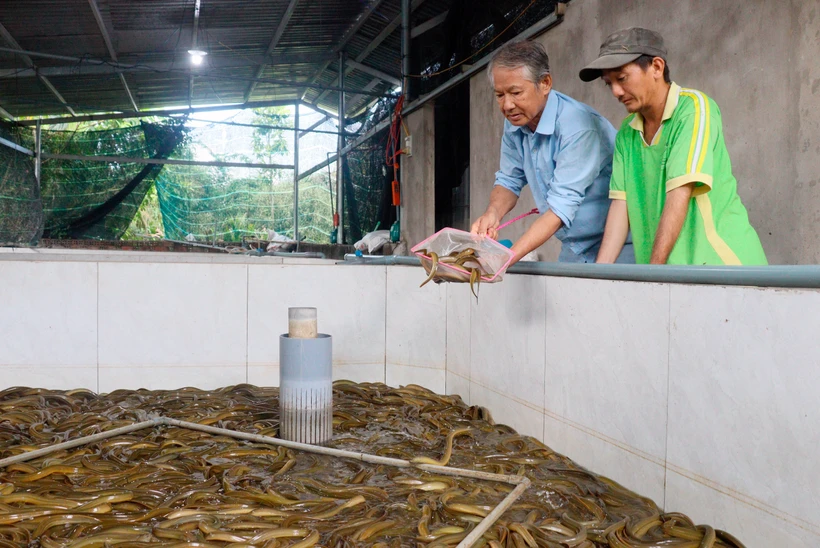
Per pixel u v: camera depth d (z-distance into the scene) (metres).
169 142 16.66
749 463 1.99
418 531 2.12
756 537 1.96
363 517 2.24
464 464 2.91
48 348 4.37
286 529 2.08
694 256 2.79
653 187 2.96
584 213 3.46
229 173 20.17
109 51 12.73
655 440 2.44
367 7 11.59
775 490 1.89
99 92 15.60
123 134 16.48
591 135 3.16
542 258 6.90
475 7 8.64
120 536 2.07
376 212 12.95
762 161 4.29
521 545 2.01
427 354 4.59
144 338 4.48
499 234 7.84
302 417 3.30
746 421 2.00
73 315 4.39
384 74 14.00
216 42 13.25
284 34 13.16
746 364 1.99
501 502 2.34
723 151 2.79
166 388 4.52
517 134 3.50
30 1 10.03
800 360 1.80
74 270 4.38
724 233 2.79
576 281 2.94
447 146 10.25
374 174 13.02
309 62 14.68
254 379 4.63
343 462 2.99
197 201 19.28
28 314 4.34
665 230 2.65
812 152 3.91
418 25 10.75
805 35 3.93
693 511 2.24
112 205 16.39
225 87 16.91
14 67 13.08
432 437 3.40
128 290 4.45
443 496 2.41
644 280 2.47
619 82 2.79
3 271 4.29
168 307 4.50
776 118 4.17
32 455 2.93
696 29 4.82
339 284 4.65
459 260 2.72
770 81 4.21
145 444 3.15
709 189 2.66
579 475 2.75
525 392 3.44
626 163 3.07
